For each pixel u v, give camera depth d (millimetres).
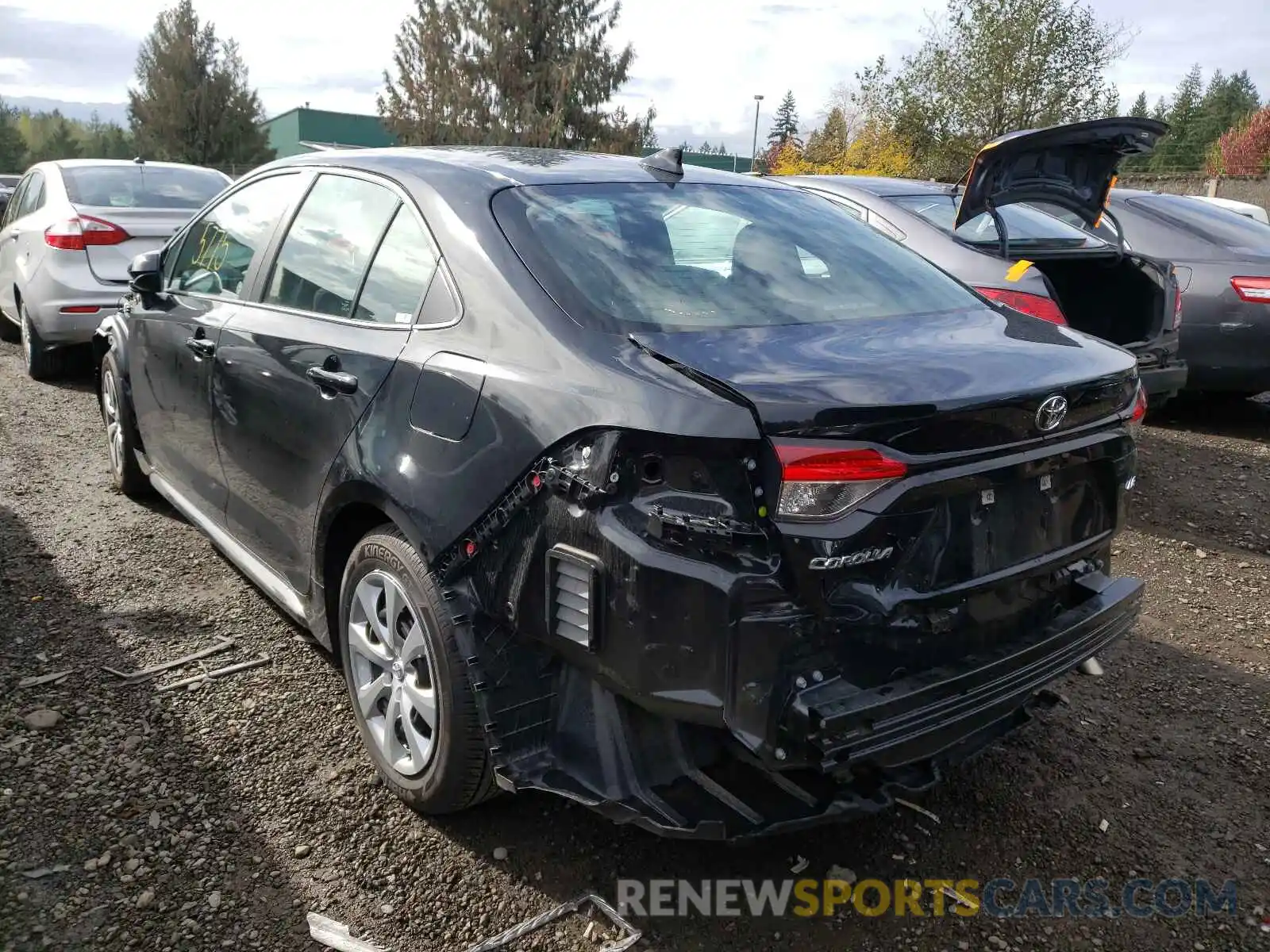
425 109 29203
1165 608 4355
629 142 29234
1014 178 4359
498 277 2590
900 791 2414
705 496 2086
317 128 48969
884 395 2100
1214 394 8492
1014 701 2434
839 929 2420
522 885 2518
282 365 3182
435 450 2533
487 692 2400
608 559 2145
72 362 8094
